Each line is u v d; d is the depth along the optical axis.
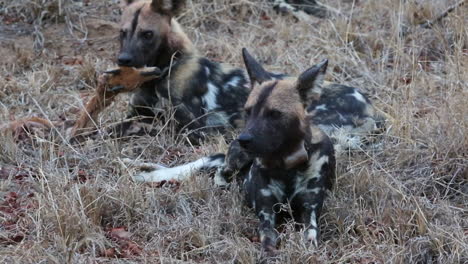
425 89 12.88
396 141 11.05
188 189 9.95
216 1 16.11
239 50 14.59
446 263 8.55
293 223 8.89
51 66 14.09
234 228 9.12
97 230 9.02
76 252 8.59
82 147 11.14
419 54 14.33
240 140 8.59
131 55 11.59
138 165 10.49
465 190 10.13
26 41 15.17
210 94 12.11
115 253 8.69
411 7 15.41
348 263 8.62
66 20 15.61
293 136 8.81
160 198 9.74
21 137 11.47
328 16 16.08
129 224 9.29
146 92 11.96
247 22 16.08
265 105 8.76
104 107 11.57
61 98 13.12
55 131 11.49
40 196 9.27
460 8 15.05
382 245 8.72
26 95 13.09
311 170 9.04
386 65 14.04
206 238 8.89
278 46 14.72
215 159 10.49
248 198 9.46
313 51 14.56
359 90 12.31
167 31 11.94
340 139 10.86
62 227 8.77
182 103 11.90
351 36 14.89
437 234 8.81
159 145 11.32
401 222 9.12
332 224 9.27
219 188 9.99
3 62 14.41
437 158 10.55
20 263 8.25
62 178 9.87
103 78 11.36
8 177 10.27
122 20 11.94
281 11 16.28
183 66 12.02
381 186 9.84
